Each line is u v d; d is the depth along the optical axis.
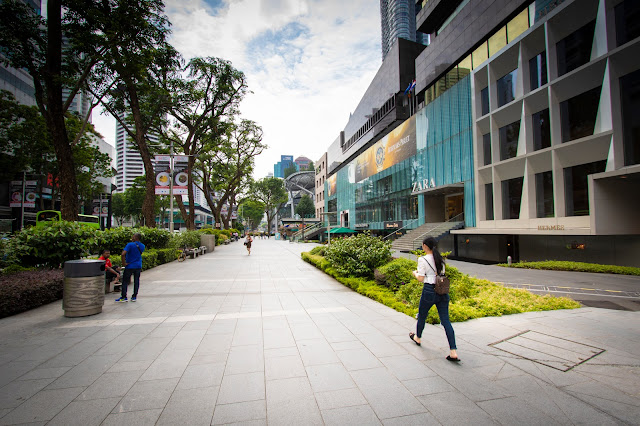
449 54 25.41
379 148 38.88
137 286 7.65
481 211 20.98
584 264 13.43
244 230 109.31
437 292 4.01
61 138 12.60
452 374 3.55
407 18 133.88
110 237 11.57
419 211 28.81
